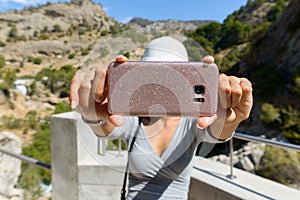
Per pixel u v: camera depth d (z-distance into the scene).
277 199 1.66
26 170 3.20
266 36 23.61
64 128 2.34
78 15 90.31
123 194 1.12
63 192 2.40
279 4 35.84
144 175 1.02
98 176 2.26
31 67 57.09
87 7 95.38
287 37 21.31
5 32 72.94
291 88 16.47
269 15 35.91
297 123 13.99
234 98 0.70
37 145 12.93
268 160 7.25
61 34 78.06
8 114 31.06
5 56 60.47
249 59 22.80
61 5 93.06
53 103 34.50
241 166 7.78
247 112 0.74
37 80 40.66
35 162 2.54
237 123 0.78
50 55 65.19
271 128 14.68
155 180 1.02
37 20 81.50
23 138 19.52
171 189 1.02
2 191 3.10
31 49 65.19
